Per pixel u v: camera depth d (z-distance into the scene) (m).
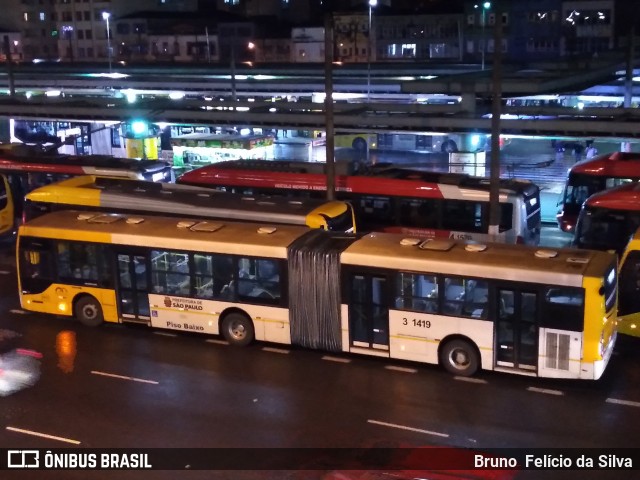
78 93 73.06
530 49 87.38
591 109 38.78
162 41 108.44
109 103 52.12
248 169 31.48
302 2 114.75
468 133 39.47
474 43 89.50
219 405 17.55
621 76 53.84
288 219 24.80
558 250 19.09
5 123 62.56
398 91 61.03
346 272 19.62
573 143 54.81
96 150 59.06
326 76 28.03
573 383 18.52
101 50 113.19
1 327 23.14
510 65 60.75
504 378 18.86
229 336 21.25
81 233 22.45
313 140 52.22
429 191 27.84
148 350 21.09
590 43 84.56
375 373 19.28
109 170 33.78
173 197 27.50
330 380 18.89
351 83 62.34
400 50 94.12
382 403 17.53
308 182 30.03
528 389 18.20
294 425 16.47
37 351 21.14
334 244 20.44
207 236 21.36
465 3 89.56
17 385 18.84
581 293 17.38
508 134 38.41
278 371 19.50
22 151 36.66
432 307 18.91
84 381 19.05
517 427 16.25
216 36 105.50
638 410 17.03
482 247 19.39
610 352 18.69
